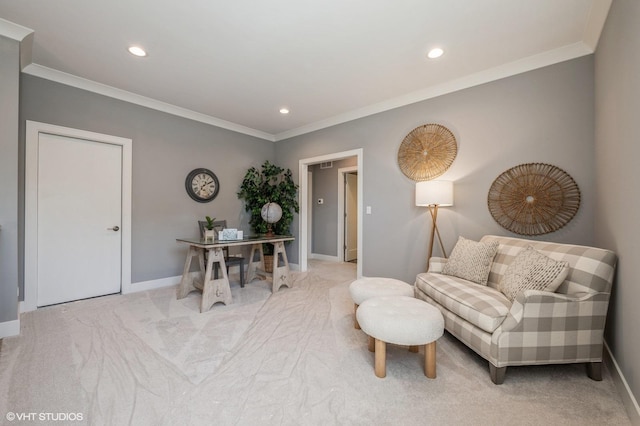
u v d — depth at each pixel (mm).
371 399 1503
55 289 2926
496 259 2379
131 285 3406
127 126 3357
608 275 1686
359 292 2305
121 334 2250
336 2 1878
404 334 1624
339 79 2967
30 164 2723
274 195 4496
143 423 1316
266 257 4664
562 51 2402
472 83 2898
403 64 2664
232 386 1598
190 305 2959
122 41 2312
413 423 1334
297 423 1325
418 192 2926
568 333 1660
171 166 3766
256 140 4840
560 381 1686
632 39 1468
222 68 2744
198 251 3344
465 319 1907
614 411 1438
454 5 1900
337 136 4168
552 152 2480
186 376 1691
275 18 2033
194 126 4008
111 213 3295
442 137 3115
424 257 3283
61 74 2834
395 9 1938
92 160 3154
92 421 1324
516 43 2330
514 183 2656
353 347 2082
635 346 1407
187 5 1904
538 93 2545
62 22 2078
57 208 2930
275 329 2383
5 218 2158
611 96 1834
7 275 2176
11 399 1465
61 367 1767
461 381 1681
